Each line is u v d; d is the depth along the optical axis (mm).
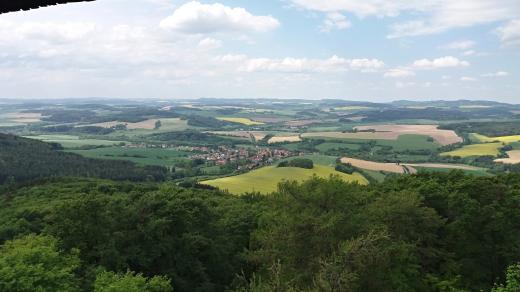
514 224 41094
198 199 46219
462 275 38500
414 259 33781
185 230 43156
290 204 32625
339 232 29906
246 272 45031
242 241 49469
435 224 36344
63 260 31703
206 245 42844
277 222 32719
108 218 39031
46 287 27547
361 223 31156
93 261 36531
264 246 33625
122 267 36375
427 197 41906
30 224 51438
